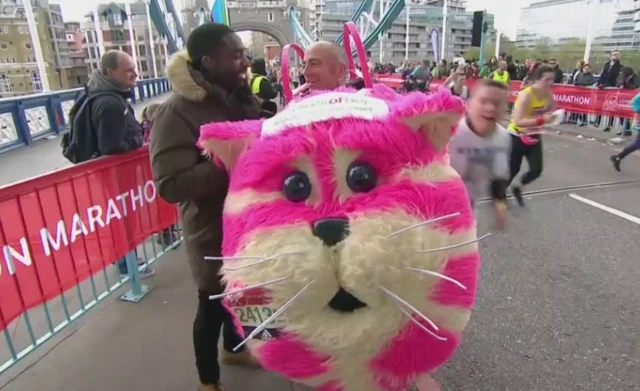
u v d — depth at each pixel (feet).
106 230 9.79
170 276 12.24
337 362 4.21
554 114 17.35
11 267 7.63
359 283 3.74
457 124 4.42
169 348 9.18
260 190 4.33
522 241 14.60
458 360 8.91
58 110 38.04
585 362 8.80
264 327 4.16
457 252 4.28
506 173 10.37
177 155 6.05
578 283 11.85
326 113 4.40
